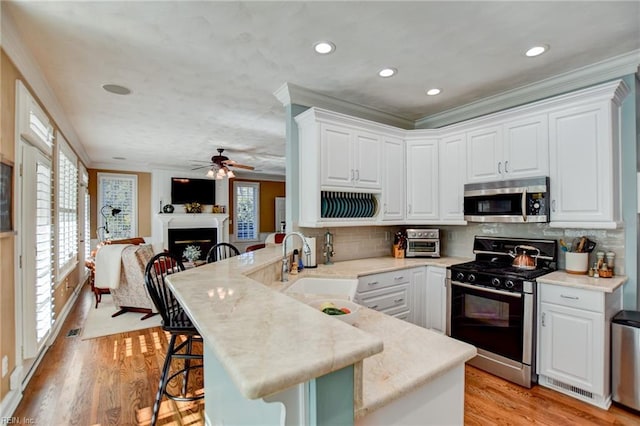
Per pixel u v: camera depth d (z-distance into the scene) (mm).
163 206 8180
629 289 2516
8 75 2191
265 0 1842
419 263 3396
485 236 3506
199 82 3002
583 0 1838
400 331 1363
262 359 643
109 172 7605
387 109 3717
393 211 3549
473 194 3225
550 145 2727
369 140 3348
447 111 3766
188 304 1061
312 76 2867
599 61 2572
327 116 3018
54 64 2619
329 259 3348
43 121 3012
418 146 3658
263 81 2980
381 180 3438
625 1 1839
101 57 2512
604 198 2438
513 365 2590
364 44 2324
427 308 3391
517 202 2875
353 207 3316
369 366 1036
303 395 671
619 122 2568
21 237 2436
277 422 739
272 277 2463
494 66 2664
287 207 3230
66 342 3422
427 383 989
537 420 2111
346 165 3164
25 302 2469
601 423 2082
